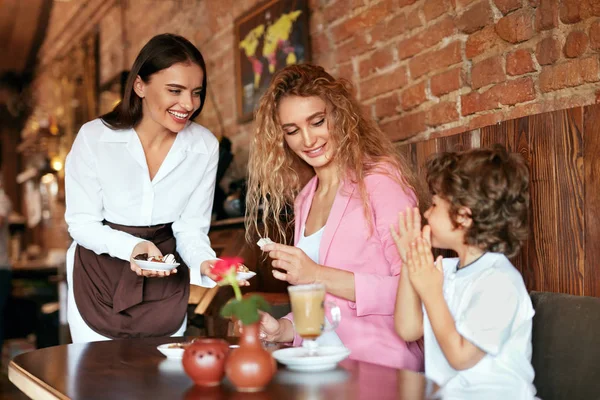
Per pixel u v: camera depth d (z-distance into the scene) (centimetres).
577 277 174
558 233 179
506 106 222
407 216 161
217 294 290
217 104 430
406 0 264
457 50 241
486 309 145
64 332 491
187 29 472
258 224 292
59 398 127
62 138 770
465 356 145
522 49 215
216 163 231
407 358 181
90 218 216
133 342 186
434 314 148
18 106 1012
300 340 187
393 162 202
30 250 866
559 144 179
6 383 468
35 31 798
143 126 216
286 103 199
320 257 193
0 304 511
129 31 581
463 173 153
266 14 361
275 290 287
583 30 194
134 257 198
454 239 160
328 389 123
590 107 171
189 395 124
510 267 152
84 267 216
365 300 178
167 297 217
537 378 163
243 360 124
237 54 391
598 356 149
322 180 208
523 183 155
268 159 219
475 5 232
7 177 1062
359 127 206
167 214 222
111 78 605
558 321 162
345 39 304
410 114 267
